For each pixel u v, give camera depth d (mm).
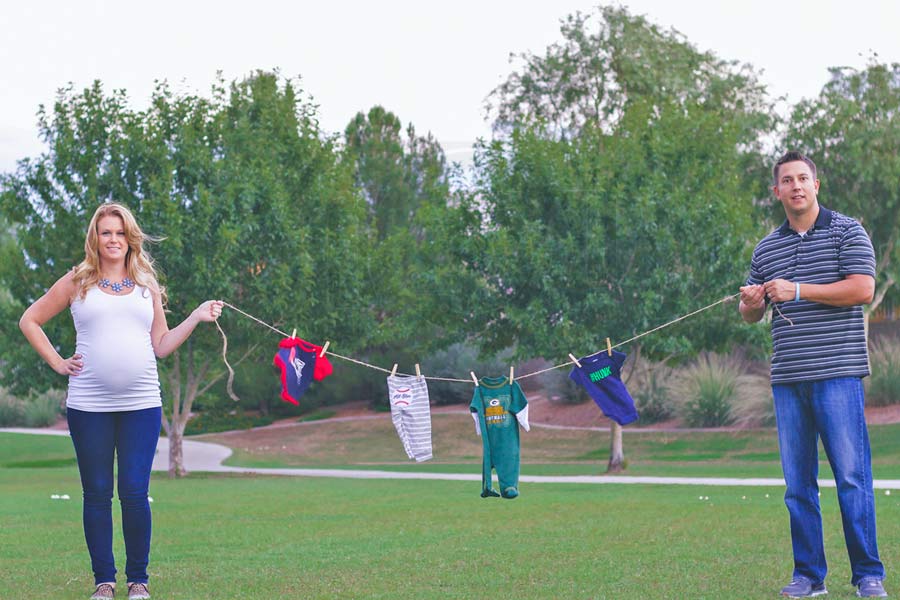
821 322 6664
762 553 9000
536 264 26922
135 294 6898
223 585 7457
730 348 28938
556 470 29781
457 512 14547
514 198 28266
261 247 27594
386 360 50594
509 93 46969
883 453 28344
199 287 26125
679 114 29625
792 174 6812
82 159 26922
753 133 41719
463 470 31344
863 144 37969
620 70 44812
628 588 7016
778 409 6848
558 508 14984
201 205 26297
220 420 52312
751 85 44844
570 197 27625
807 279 6770
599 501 16375
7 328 28031
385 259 30828
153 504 16594
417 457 8570
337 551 9773
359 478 26422
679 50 44438
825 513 12711
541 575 7828
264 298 26984
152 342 7176
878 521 11609
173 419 28953
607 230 27812
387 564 8703
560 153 28906
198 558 9281
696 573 7730
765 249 7086
